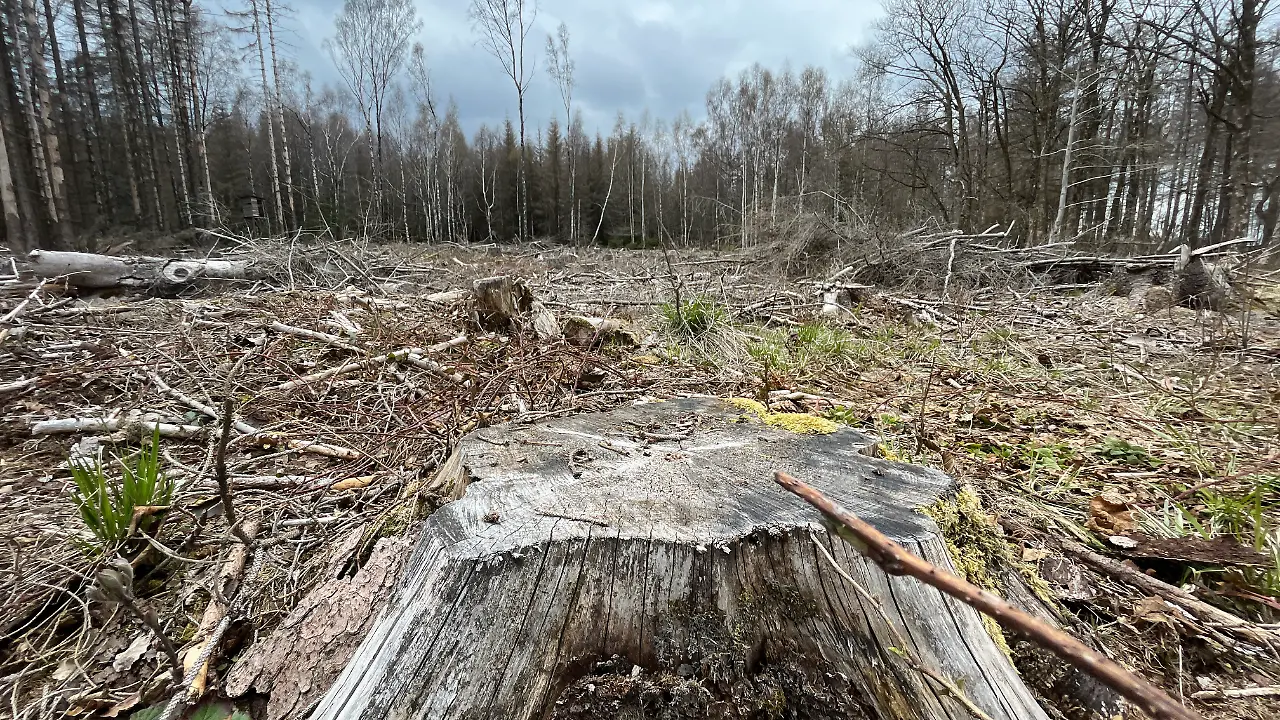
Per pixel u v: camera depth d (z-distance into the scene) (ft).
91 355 12.88
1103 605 5.13
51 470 8.18
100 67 56.34
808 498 1.80
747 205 82.43
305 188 78.07
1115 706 3.96
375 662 3.48
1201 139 42.63
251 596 5.44
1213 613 4.89
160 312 17.15
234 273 23.24
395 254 39.29
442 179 95.45
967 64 50.96
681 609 3.55
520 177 94.32
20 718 4.35
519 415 9.97
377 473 8.04
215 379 11.66
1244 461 8.20
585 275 33.63
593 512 3.97
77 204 52.47
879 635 3.61
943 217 47.24
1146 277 24.85
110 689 4.62
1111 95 45.37
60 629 5.32
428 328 16.52
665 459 4.94
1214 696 4.29
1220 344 15.40
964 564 4.38
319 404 10.85
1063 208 42.32
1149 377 12.84
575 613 3.53
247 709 4.13
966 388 12.37
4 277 19.22
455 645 3.45
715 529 3.72
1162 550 5.78
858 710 3.39
